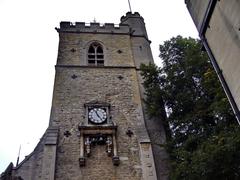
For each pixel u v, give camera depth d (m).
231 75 7.79
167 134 18.89
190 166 12.73
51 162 16.19
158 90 19.12
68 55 23.59
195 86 17.97
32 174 16.02
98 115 19.20
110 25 26.92
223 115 13.73
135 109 20.12
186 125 16.81
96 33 26.08
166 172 16.75
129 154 17.42
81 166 16.55
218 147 11.45
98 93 20.94
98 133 18.05
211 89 14.94
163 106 19.39
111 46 25.11
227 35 7.68
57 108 19.50
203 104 16.27
